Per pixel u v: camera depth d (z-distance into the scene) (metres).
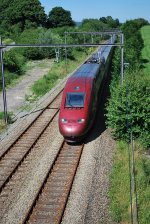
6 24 96.88
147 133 22.81
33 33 78.94
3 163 21.19
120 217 15.52
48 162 21.08
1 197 17.64
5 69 47.97
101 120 27.86
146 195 17.09
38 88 39.53
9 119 28.52
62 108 24.09
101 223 15.34
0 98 36.38
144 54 67.44
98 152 22.17
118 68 41.19
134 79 26.11
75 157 21.66
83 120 23.27
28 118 29.34
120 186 17.86
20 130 26.48
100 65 34.16
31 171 20.11
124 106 22.80
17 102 34.81
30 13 98.38
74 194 17.61
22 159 21.44
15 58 52.06
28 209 16.47
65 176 19.44
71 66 55.72
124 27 97.25
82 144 23.28
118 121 23.14
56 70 51.81
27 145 23.69
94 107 25.41
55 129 26.58
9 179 19.30
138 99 22.72
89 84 25.47
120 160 20.84
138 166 19.98
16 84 43.25
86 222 15.44
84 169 20.09
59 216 15.75
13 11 98.12
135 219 15.37
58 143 23.81
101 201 16.89
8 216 16.05
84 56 69.56
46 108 31.88
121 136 23.56
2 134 25.97
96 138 24.41
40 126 27.30
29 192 17.88
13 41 78.06
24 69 53.09
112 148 22.75
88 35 87.56
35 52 61.72
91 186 18.19
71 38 75.88
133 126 22.95
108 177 19.03
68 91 24.88
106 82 41.22
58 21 107.94
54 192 17.86
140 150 22.06
